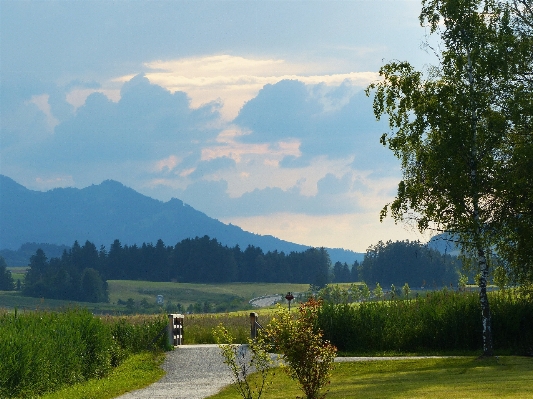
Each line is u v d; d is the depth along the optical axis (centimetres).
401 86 3959
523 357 3859
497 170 3834
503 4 4047
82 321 3856
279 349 2380
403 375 3278
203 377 3519
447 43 3962
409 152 4053
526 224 3909
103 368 3688
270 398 2669
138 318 6369
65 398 2797
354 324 4756
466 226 3831
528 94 3853
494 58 3797
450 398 2319
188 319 6812
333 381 3231
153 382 3378
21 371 2888
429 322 4650
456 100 3838
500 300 4650
